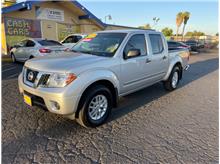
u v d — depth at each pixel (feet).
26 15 45.29
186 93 18.92
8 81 21.06
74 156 8.73
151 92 18.98
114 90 12.33
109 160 8.50
